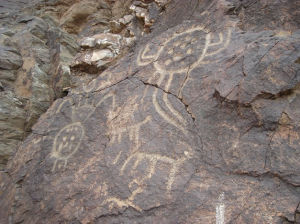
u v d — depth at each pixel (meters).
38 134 3.21
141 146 2.39
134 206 2.12
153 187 2.13
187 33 2.92
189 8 3.50
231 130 2.14
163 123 2.43
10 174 3.10
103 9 6.73
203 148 2.17
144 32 4.17
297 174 1.81
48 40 5.52
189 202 1.98
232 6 2.87
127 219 2.09
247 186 1.90
